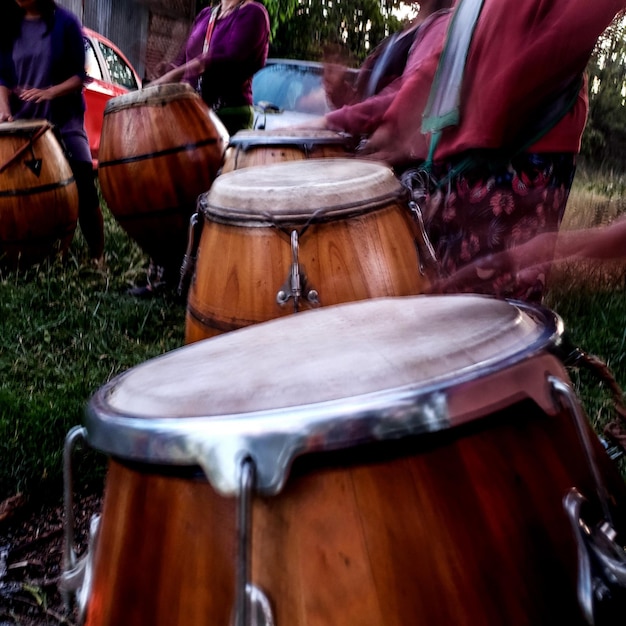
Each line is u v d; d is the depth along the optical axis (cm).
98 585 87
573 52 161
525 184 179
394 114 232
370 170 188
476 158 182
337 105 330
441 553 72
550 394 78
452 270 194
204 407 80
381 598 71
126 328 318
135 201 346
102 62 662
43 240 392
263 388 80
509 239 183
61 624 163
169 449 75
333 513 72
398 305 111
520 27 167
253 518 73
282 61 500
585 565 74
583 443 79
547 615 73
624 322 266
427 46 232
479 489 74
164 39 456
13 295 349
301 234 168
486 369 74
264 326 113
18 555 186
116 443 80
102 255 433
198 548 76
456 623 71
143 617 80
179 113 342
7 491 204
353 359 83
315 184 171
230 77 380
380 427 69
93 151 639
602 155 317
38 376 267
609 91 315
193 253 208
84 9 652
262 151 280
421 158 233
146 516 81
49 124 387
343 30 642
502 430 76
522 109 171
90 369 274
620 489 89
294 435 70
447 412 70
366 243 170
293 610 72
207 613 75
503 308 97
